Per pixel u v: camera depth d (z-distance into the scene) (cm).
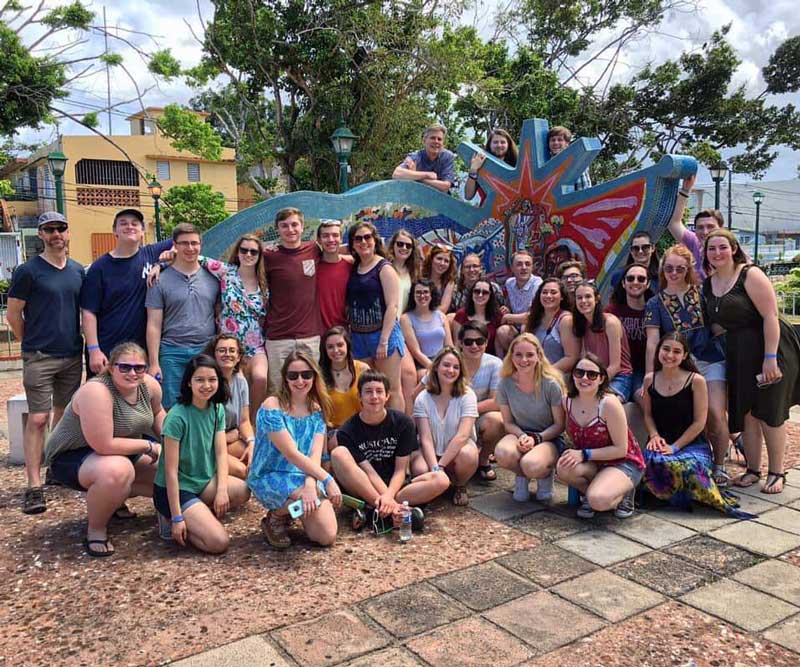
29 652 296
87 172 3219
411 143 1802
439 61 1642
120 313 507
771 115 2220
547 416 490
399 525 420
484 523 446
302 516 403
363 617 324
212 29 1661
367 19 1619
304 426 428
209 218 2939
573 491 471
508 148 854
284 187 2453
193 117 2009
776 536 421
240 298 531
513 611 329
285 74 1794
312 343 549
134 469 413
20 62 1681
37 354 494
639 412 516
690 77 2145
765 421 490
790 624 318
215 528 397
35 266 498
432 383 476
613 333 522
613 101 2136
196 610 331
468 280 670
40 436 496
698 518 452
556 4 2045
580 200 718
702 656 291
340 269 563
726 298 491
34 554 400
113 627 316
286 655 292
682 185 647
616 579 363
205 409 412
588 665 284
